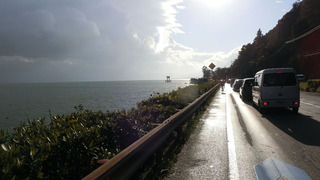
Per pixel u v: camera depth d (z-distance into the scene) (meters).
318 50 44.94
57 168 3.39
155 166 4.48
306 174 4.13
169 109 9.29
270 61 79.38
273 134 7.28
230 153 5.38
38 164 3.06
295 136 7.00
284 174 4.14
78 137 3.99
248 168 4.46
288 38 80.88
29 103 38.41
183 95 13.61
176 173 4.29
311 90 28.05
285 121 9.55
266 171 4.30
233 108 14.02
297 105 11.25
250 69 91.88
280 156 5.14
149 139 4.18
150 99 11.43
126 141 5.55
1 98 59.06
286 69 11.55
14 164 2.81
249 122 9.35
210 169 4.44
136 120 6.36
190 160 4.95
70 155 3.67
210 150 5.62
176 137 6.90
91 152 3.94
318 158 5.00
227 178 4.04
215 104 16.34
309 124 8.84
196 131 7.73
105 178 2.67
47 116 20.28
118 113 6.55
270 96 11.45
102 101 31.55
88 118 6.17
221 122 9.35
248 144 6.14
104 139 4.83
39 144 3.65
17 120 18.47
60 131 4.46
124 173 3.27
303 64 51.66
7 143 4.16
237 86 31.64
